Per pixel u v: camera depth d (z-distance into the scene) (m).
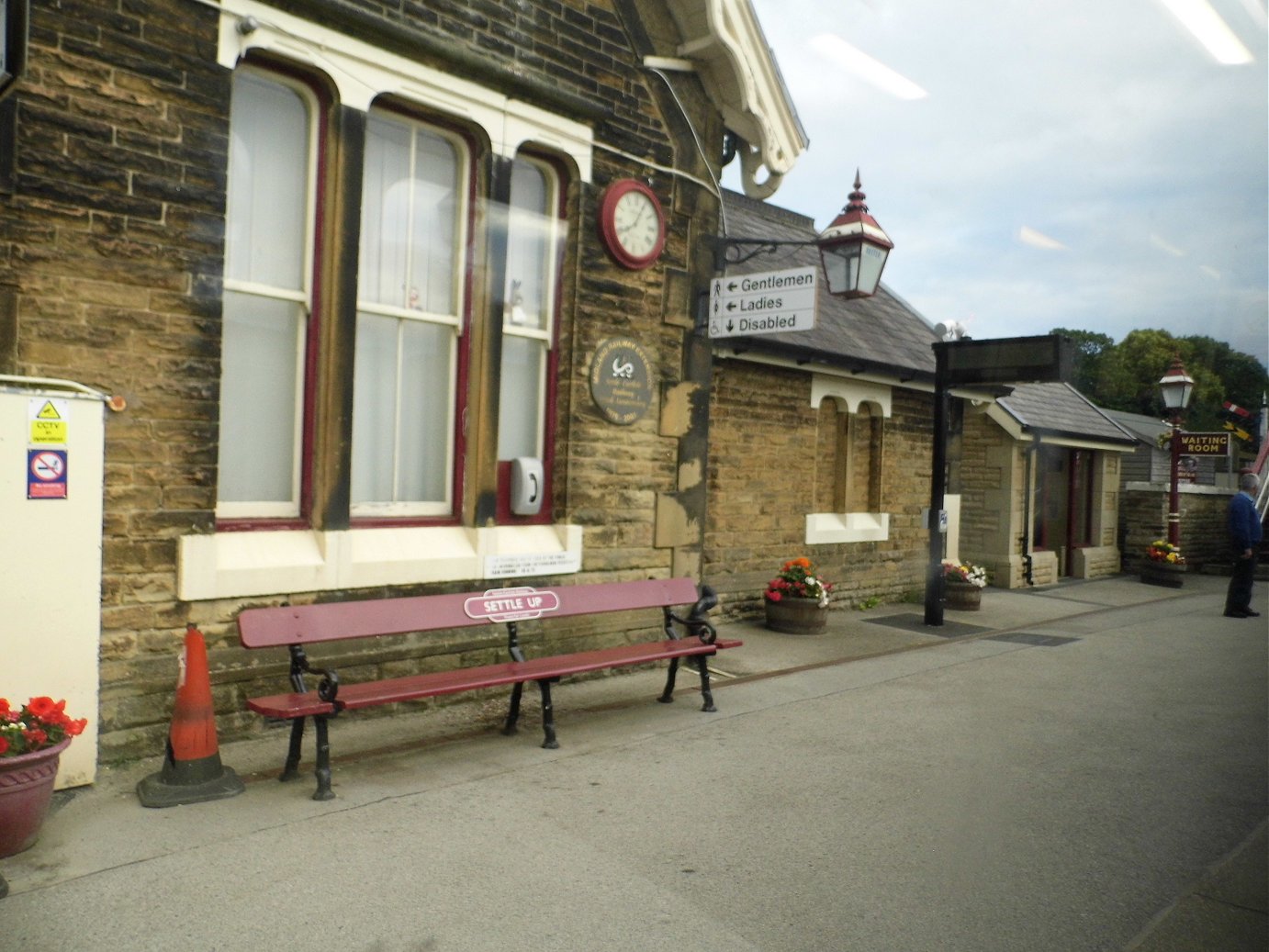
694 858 3.40
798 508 9.09
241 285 4.69
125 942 2.72
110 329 4.08
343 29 4.74
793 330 6.18
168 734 3.95
